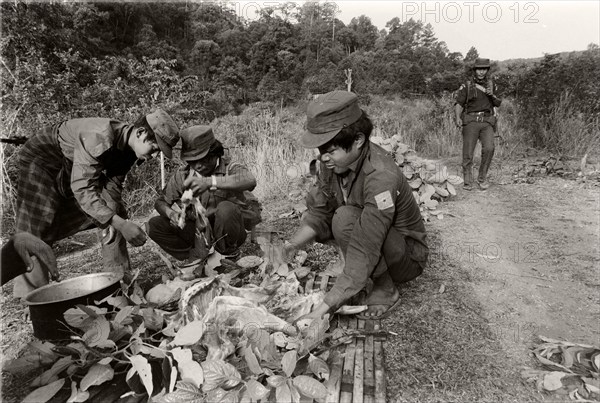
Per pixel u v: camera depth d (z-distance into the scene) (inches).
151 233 128.6
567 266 129.4
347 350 89.0
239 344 82.2
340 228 99.0
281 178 249.8
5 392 80.0
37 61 255.4
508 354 87.7
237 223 128.4
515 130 347.3
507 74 457.1
